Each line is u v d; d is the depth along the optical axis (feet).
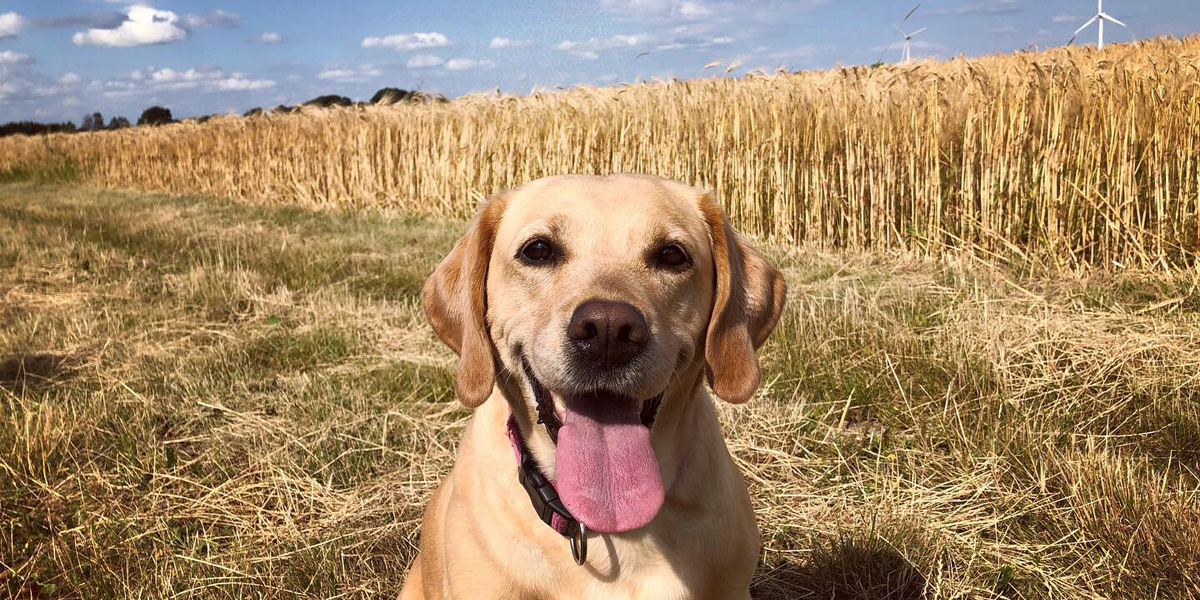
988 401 2.89
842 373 3.24
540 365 1.53
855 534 2.28
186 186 14.55
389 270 5.55
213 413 3.29
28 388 3.60
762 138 6.40
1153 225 4.86
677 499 1.59
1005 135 5.34
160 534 2.42
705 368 1.74
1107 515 2.17
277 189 12.00
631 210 1.65
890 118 5.82
